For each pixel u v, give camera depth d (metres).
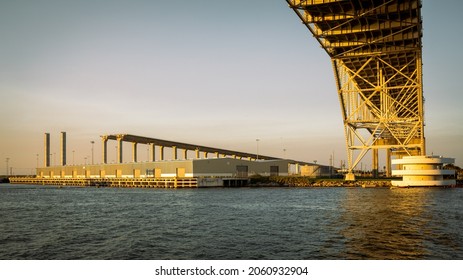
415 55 80.19
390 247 28.92
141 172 123.12
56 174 161.38
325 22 69.94
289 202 61.38
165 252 28.58
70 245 31.16
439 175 87.19
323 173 129.25
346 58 81.56
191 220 43.00
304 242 30.84
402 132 106.38
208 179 106.88
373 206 53.03
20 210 55.34
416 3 62.78
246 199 67.62
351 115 87.94
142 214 48.91
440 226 36.72
